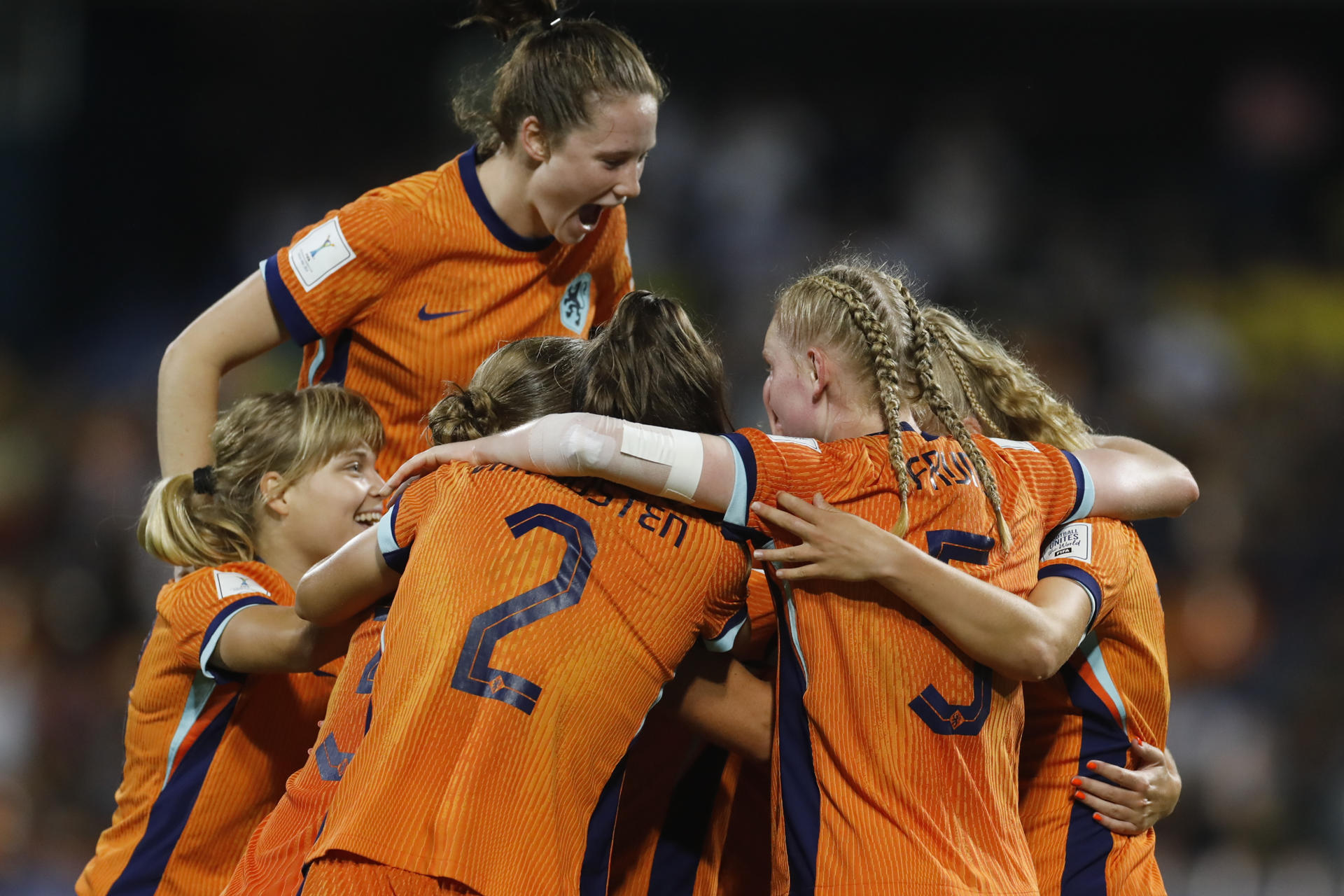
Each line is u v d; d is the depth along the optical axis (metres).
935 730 8.66
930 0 44.34
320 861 8.25
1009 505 9.30
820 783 8.70
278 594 11.08
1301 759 31.38
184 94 44.84
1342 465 38.88
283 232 44.78
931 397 9.38
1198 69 46.25
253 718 10.84
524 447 8.95
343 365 12.58
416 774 8.26
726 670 9.45
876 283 9.59
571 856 8.38
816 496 8.66
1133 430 39.47
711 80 46.78
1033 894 8.69
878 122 46.72
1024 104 46.94
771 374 9.56
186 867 10.73
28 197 42.78
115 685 32.53
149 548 11.18
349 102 45.66
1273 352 43.31
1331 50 45.94
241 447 11.24
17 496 38.00
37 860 28.92
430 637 8.59
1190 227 45.88
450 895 8.00
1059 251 44.88
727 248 44.03
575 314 13.08
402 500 9.43
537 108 11.62
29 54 42.50
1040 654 8.62
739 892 10.15
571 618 8.55
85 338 42.97
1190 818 30.61
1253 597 34.62
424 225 12.01
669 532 8.70
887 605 8.73
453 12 45.03
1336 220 46.06
